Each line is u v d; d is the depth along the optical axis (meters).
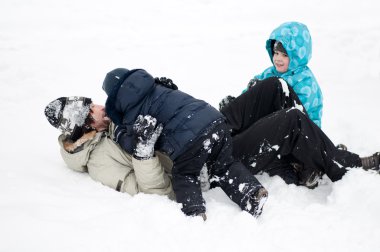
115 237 2.22
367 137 3.57
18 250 2.08
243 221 2.37
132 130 2.64
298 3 9.41
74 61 6.23
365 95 4.97
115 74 2.69
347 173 2.69
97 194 2.68
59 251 2.09
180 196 2.53
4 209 2.37
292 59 3.33
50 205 2.47
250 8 9.14
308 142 2.70
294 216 2.45
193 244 2.22
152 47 6.92
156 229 2.31
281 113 2.75
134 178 2.79
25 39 7.14
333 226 2.34
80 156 2.87
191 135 2.52
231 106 3.14
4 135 3.84
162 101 2.64
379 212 2.38
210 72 5.87
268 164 2.92
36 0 9.40
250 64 6.18
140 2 9.44
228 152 2.65
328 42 6.92
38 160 3.19
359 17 8.32
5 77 5.49
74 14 8.62
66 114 2.85
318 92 3.33
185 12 8.89
